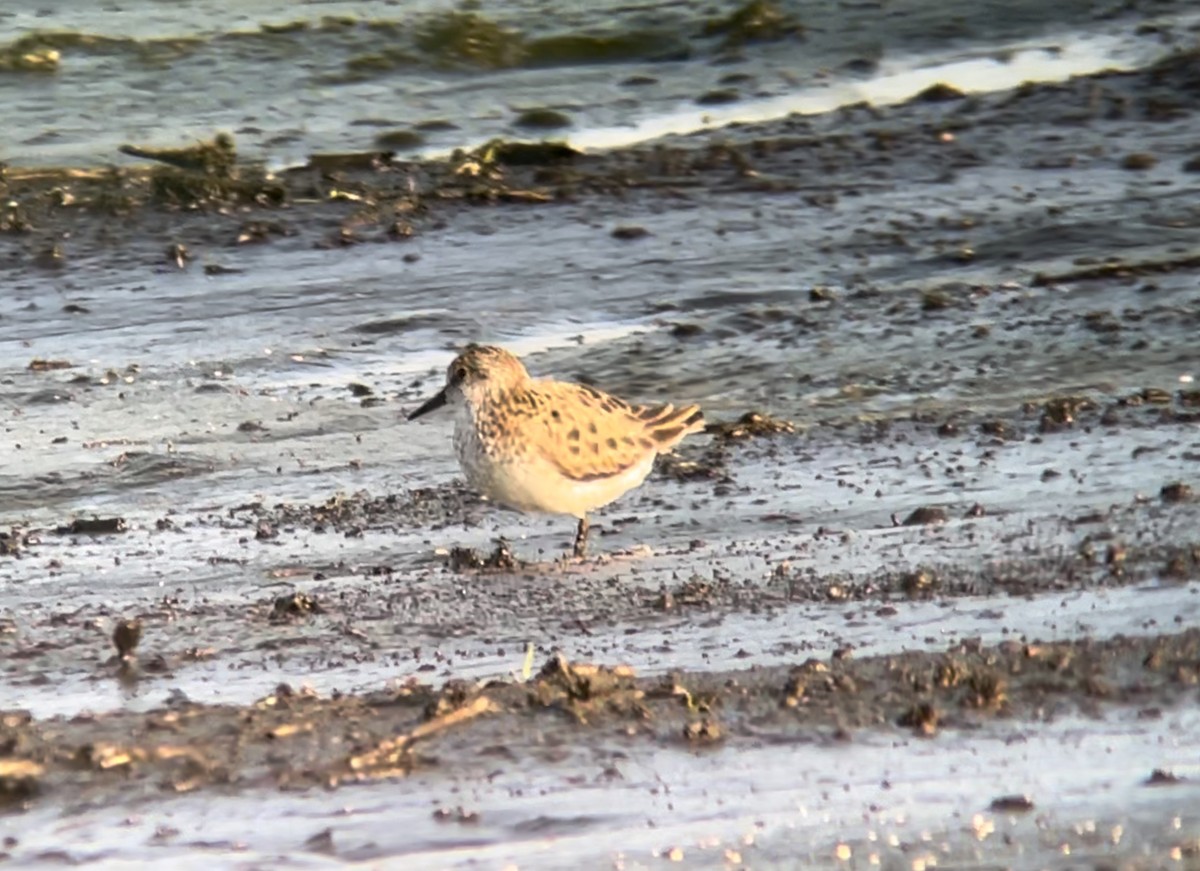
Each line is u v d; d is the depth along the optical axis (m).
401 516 13.47
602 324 17.53
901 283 18.08
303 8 26.31
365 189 21.16
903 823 8.55
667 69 25.25
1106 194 20.25
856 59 25.42
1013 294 17.56
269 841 8.52
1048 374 15.67
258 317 17.98
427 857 8.37
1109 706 9.57
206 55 25.03
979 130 22.48
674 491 13.53
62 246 19.80
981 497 12.95
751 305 17.72
